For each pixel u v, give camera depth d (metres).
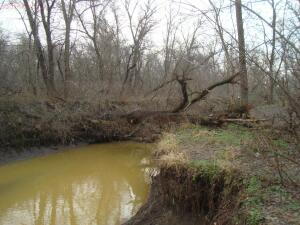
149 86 31.97
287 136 9.37
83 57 31.16
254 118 12.88
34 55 25.09
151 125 20.03
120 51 33.66
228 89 19.59
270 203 6.30
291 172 7.55
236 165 8.19
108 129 20.88
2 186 13.54
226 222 6.70
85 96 23.05
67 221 10.41
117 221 10.32
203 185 8.30
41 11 24.59
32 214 10.91
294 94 7.53
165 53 33.53
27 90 22.59
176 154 9.68
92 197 12.34
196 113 17.56
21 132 18.16
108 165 16.28
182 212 8.61
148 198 10.59
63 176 14.74
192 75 21.09
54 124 19.61
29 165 16.44
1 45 23.30
